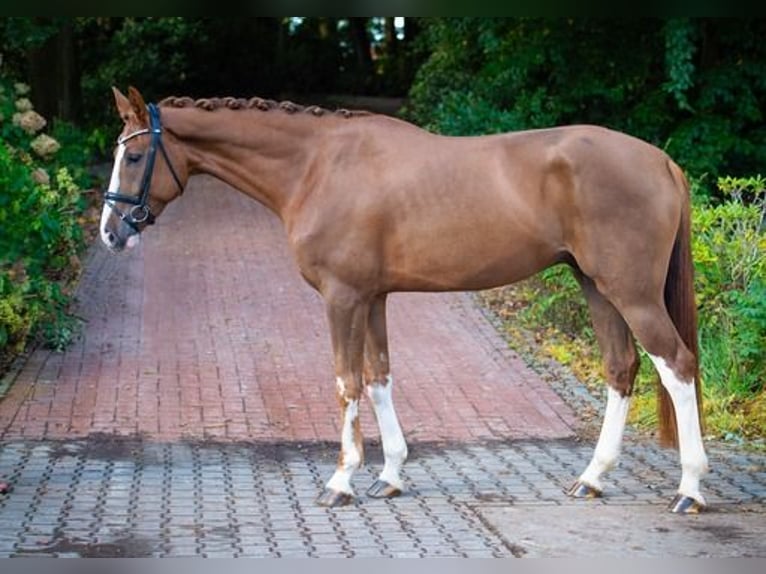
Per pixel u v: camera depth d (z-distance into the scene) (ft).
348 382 19.44
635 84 45.83
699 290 26.76
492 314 35.40
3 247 29.14
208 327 33.24
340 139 19.44
